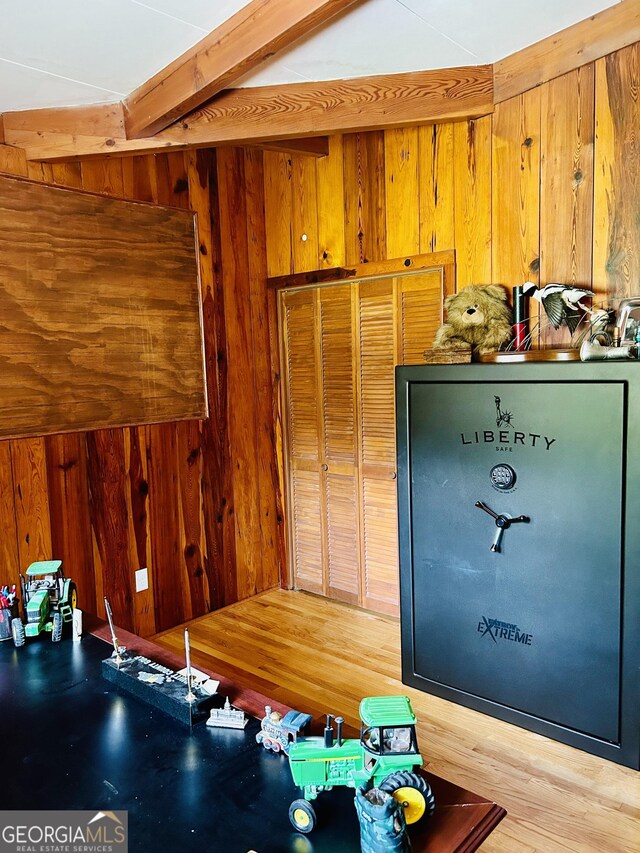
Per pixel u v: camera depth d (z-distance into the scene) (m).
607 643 2.01
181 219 2.98
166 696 1.47
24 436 2.42
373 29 2.02
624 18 2.09
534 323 2.49
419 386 2.39
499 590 2.25
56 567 2.06
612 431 1.92
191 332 3.04
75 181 2.72
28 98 2.31
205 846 1.04
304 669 2.84
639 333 1.97
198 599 3.47
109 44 1.89
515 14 2.04
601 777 2.05
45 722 1.44
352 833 1.07
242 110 2.43
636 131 2.13
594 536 2.00
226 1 1.69
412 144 2.91
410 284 3.04
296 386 3.72
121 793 1.18
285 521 3.86
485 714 2.38
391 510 3.30
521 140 2.47
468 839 1.06
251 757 1.30
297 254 3.54
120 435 3.05
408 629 2.58
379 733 1.17
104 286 2.66
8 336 2.36
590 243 2.30
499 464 2.19
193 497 3.41
